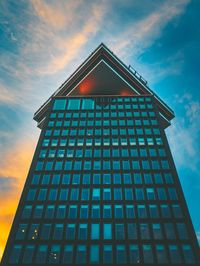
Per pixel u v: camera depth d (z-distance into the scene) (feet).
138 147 193.06
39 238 134.10
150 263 121.60
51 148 195.11
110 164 179.22
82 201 153.69
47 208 150.51
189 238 131.64
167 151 187.93
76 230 137.39
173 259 122.83
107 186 162.50
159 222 139.95
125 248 127.95
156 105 251.60
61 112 233.55
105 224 139.74
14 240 133.39
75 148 194.29
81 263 122.62
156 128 211.20
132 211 146.41
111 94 275.18
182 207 147.74
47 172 174.60
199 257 123.24
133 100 247.70
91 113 231.50
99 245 129.80
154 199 153.28
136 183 163.94
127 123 217.97
